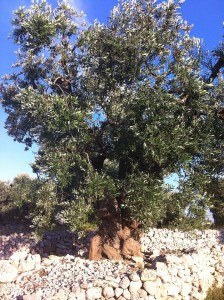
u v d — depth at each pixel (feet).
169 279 32.09
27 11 37.14
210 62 37.83
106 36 36.81
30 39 37.27
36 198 40.81
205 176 33.68
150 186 32.86
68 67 39.29
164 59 35.01
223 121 35.19
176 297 32.24
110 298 29.89
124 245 41.11
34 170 37.91
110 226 41.16
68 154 34.42
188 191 33.04
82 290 30.09
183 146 31.91
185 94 33.27
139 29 35.91
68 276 34.65
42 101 34.47
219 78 33.94
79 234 34.55
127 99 34.50
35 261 39.32
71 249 55.06
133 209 33.58
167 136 31.22
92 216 38.58
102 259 41.29
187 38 36.14
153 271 31.09
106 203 40.63
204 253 39.75
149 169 34.96
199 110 33.09
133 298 29.89
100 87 37.24
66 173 33.58
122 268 36.22
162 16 36.88
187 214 34.63
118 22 36.76
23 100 35.81
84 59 38.22
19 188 81.00
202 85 32.30
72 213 33.65
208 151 33.96
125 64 35.68
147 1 36.99
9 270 36.68
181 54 35.19
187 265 34.76
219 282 37.01
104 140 38.37
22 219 85.87
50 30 35.86
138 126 31.63
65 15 39.58
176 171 33.68
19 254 40.01
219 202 41.01
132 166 35.73
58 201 37.70
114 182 34.76
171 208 34.17
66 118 32.17
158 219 36.04
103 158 38.73
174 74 33.68
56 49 38.29
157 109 31.19
